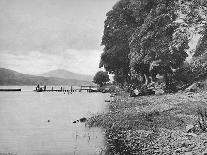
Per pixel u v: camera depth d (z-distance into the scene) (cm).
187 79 4862
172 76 5134
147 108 2930
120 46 6594
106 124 2317
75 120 2825
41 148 1644
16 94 9388
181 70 4869
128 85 6794
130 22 6481
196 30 1658
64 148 1619
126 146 1556
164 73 5084
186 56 4506
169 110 2638
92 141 1769
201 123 1875
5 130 2311
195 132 1738
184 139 1575
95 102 4919
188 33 1672
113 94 6569
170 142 1547
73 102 5266
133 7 4772
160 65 4525
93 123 2450
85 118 2745
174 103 3088
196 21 1650
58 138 1920
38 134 2105
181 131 1825
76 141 1795
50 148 1633
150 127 2041
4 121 2850
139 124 2152
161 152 1362
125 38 6531
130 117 2423
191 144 1453
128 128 2073
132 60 4819
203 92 3888
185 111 2488
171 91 4866
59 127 2403
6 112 3697
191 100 3203
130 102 3797
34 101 5769
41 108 4219
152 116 2412
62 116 3200
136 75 5597
